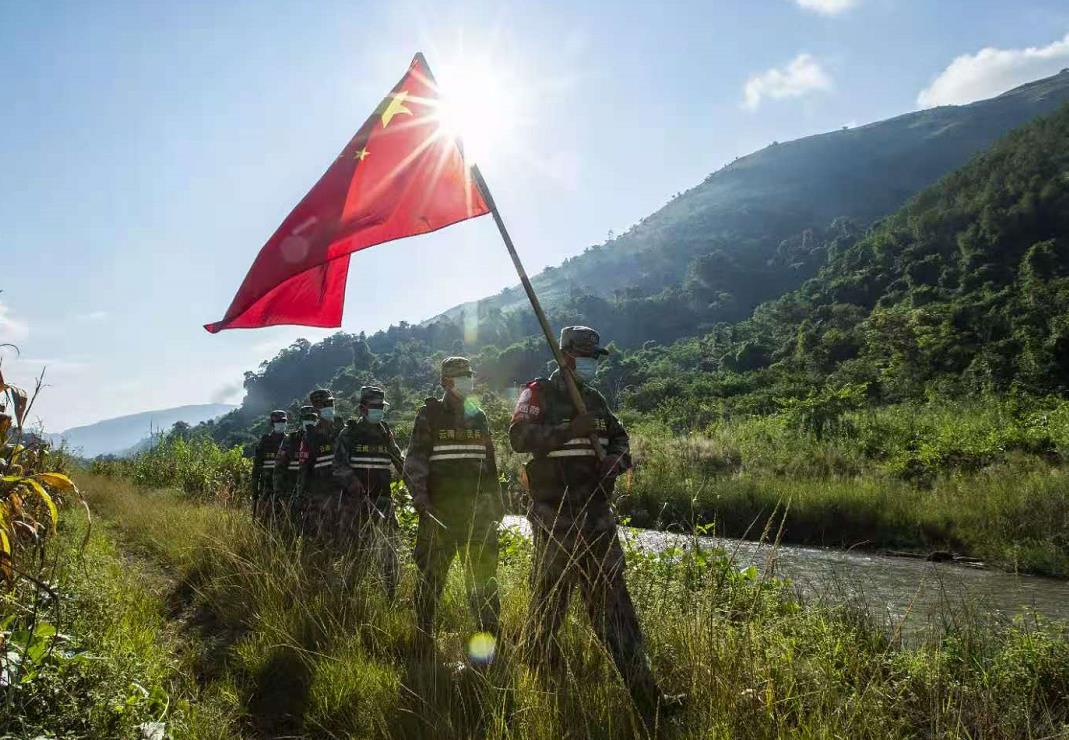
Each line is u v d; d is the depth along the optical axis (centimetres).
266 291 467
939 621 566
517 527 786
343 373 16962
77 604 498
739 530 1534
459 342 19588
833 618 530
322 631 521
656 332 19338
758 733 330
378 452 755
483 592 520
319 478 867
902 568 1150
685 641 404
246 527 790
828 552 1325
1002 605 859
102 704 334
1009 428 1930
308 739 397
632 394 5272
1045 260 7400
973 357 4022
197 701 420
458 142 500
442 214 492
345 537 716
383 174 490
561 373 459
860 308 9206
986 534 1309
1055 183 9169
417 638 516
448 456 552
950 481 1655
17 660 331
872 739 334
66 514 890
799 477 1848
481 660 438
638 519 1631
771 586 550
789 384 3919
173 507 1216
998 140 12519
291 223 475
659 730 348
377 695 418
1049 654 462
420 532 552
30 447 474
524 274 472
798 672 392
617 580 422
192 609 646
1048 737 365
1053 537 1212
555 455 444
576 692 360
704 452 2152
